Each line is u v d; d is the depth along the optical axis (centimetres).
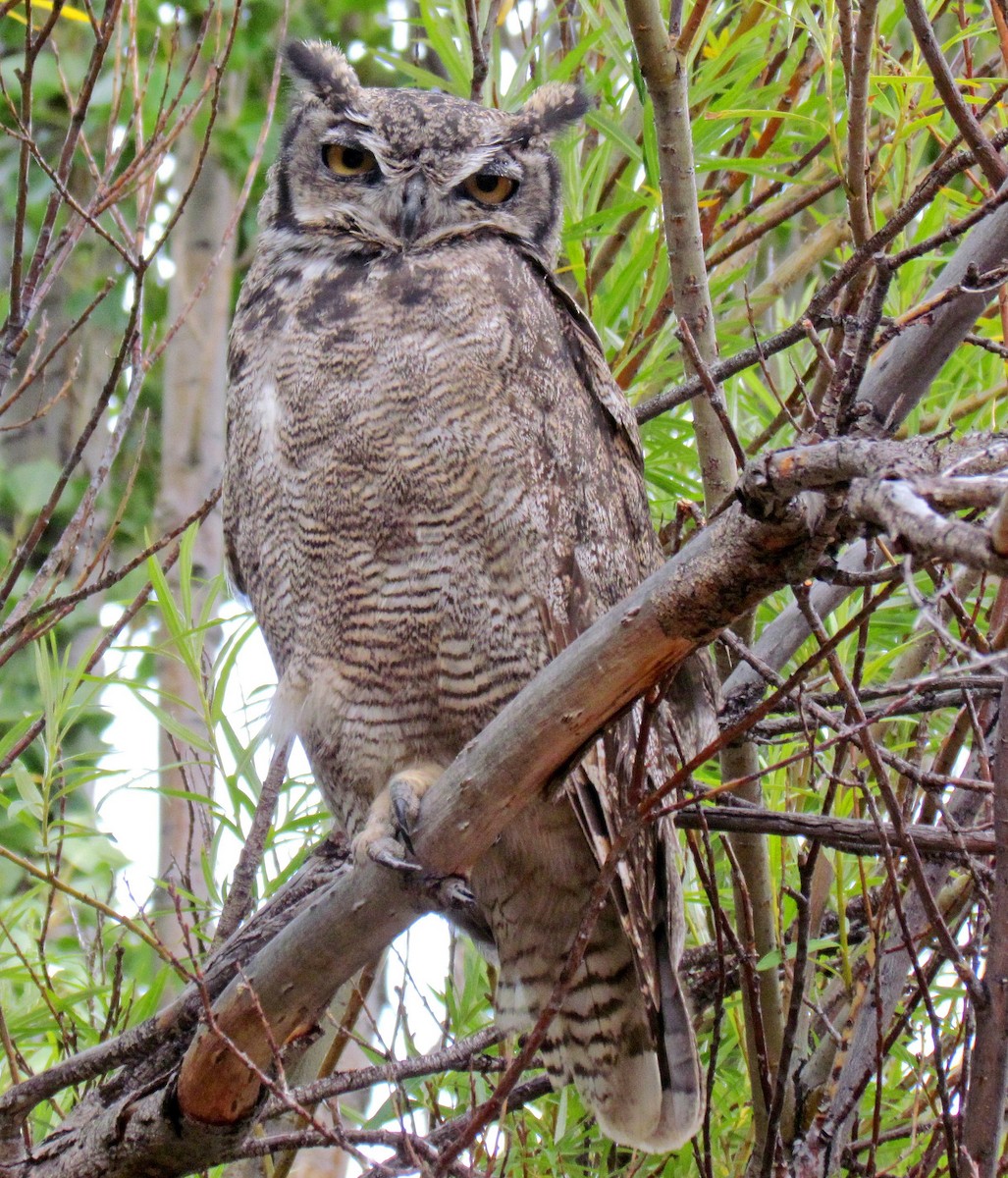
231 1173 741
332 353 679
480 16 952
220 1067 564
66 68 1332
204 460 1356
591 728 507
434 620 673
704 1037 817
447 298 685
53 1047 749
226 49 686
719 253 892
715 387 524
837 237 923
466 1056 672
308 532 684
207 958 680
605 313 860
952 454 385
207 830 802
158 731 1085
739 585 452
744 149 950
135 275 661
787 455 407
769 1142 612
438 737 692
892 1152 735
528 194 806
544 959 714
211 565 1304
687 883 855
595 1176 750
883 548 559
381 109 800
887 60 785
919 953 669
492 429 670
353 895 552
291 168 808
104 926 870
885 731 785
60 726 830
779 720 717
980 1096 573
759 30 809
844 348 518
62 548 657
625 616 474
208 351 1382
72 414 1384
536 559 676
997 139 546
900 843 571
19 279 676
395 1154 637
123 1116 588
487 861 694
